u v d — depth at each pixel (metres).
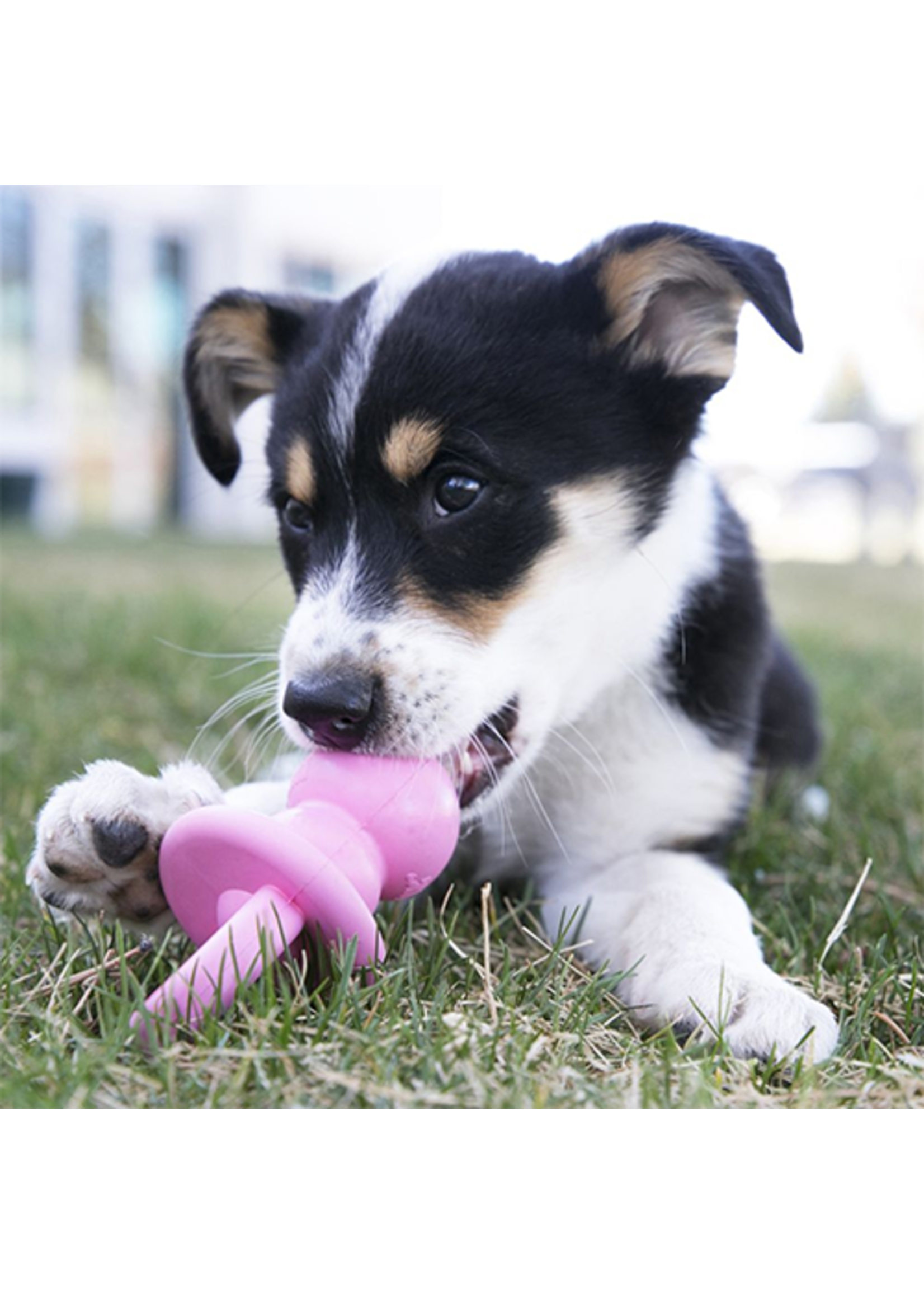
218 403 0.57
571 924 0.45
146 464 2.78
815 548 3.10
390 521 0.45
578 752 0.50
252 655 0.54
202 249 2.79
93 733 0.68
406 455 0.45
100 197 2.63
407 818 0.40
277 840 0.37
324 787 0.40
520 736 0.46
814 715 0.65
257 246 2.78
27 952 0.42
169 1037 0.36
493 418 0.45
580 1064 0.37
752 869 0.53
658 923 0.44
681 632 0.50
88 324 2.67
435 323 0.46
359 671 0.42
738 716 0.52
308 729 0.42
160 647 0.91
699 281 0.48
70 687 0.81
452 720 0.43
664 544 0.49
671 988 0.41
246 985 0.37
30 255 2.56
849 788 0.63
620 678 0.49
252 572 1.62
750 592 0.53
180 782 0.40
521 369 0.46
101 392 2.70
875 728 0.77
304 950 0.39
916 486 2.99
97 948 0.41
